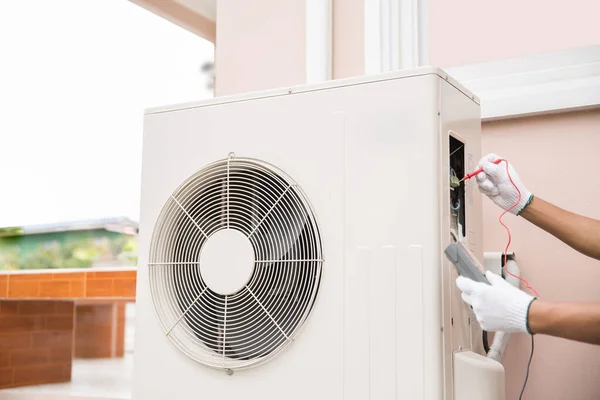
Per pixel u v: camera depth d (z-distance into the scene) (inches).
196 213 56.2
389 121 48.4
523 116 69.5
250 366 50.9
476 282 45.3
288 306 51.4
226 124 55.2
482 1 73.1
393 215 47.4
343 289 48.4
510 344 67.6
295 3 82.7
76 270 114.9
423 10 76.3
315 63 78.8
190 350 53.9
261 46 84.4
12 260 136.9
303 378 49.1
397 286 46.6
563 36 68.9
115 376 123.7
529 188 68.6
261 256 52.2
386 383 46.2
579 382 64.0
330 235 49.4
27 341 123.6
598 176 65.7
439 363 45.0
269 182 53.6
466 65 72.0
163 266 56.7
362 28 78.7
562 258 66.4
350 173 49.3
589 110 66.7
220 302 53.8
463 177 54.1
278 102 53.1
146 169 58.8
